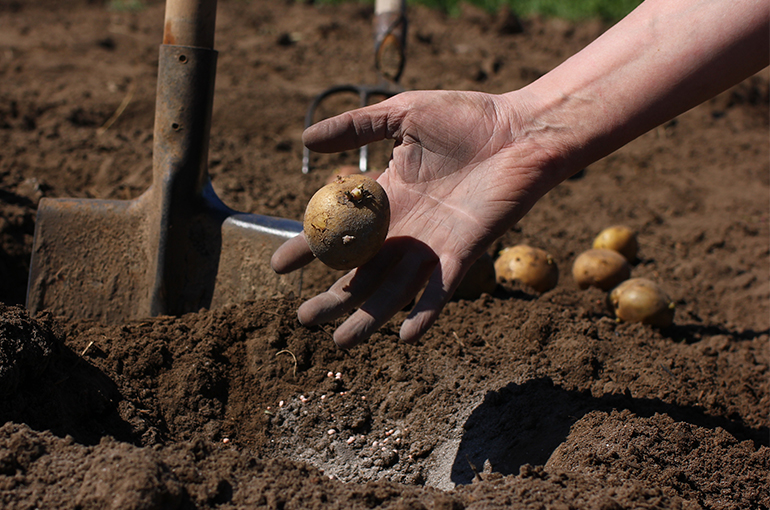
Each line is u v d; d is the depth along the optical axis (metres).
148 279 1.05
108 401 0.93
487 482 0.87
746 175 1.79
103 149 1.45
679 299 1.28
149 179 1.38
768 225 1.50
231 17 2.68
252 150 1.58
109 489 0.81
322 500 0.85
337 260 0.90
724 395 1.03
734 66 0.90
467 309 1.09
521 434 0.95
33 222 1.20
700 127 2.12
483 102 0.94
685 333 1.18
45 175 1.37
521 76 2.26
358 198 0.90
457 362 1.01
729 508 0.88
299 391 0.98
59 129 1.51
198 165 1.04
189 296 1.05
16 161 1.38
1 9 2.55
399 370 0.99
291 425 0.96
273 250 1.04
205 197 1.05
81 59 2.03
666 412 0.98
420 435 0.96
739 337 1.20
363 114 0.94
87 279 1.05
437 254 0.92
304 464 0.88
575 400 0.97
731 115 2.23
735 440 0.92
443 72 2.26
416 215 0.94
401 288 0.90
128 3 2.84
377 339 1.02
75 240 1.05
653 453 0.91
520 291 1.17
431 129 0.93
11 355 0.88
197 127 1.03
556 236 1.42
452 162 0.94
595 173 1.81
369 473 0.94
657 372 1.02
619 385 0.99
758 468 0.91
